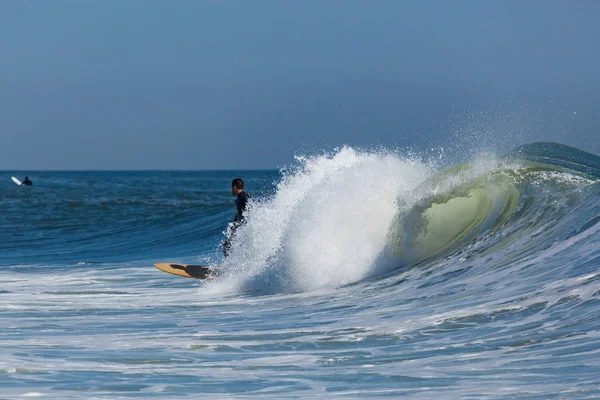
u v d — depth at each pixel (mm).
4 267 60625
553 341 22844
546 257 35156
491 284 33281
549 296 28344
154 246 80250
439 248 42625
